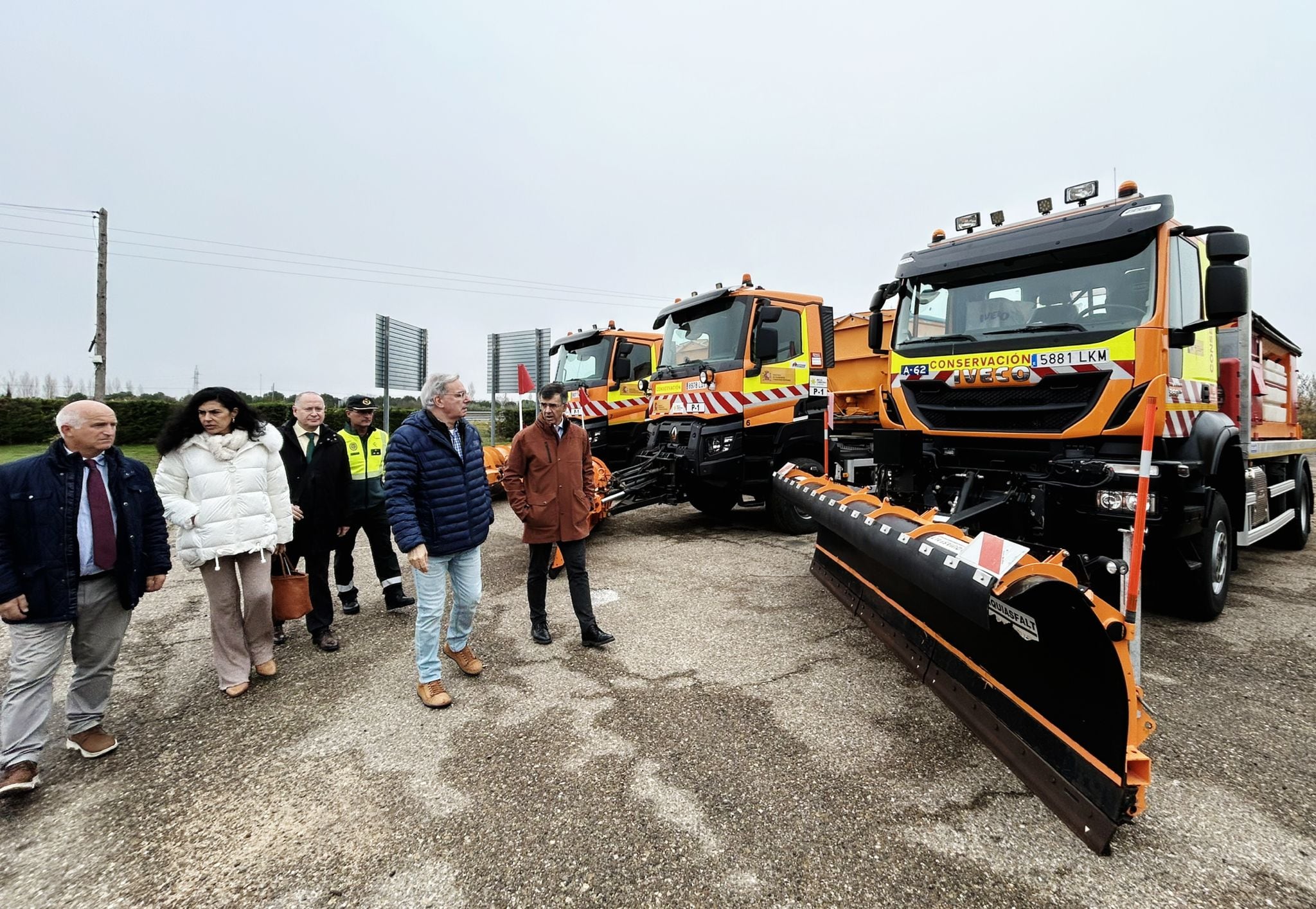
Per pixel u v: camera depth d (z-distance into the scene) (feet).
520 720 10.49
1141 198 13.24
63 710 11.33
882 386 17.46
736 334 23.29
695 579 18.63
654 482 24.62
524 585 18.49
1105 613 6.59
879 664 12.41
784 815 7.89
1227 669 11.89
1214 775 8.55
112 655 9.80
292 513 12.96
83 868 7.29
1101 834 6.54
